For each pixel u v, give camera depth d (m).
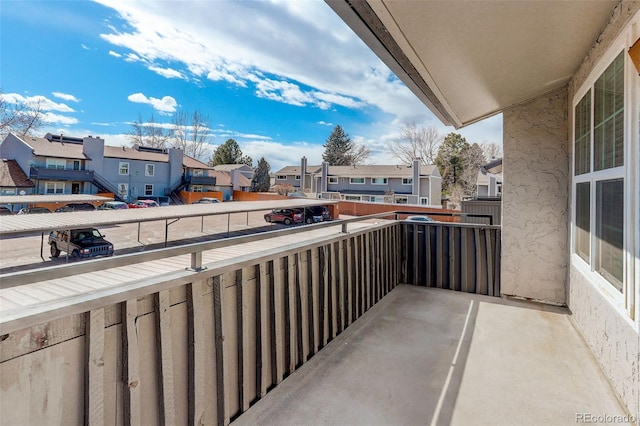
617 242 2.07
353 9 1.81
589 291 2.66
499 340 2.78
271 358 2.12
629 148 1.85
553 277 3.66
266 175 38.34
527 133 3.77
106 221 7.19
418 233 4.41
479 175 28.02
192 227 16.34
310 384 2.14
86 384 1.17
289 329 2.25
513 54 2.51
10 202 11.16
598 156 2.44
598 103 2.43
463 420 1.79
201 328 1.60
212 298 1.70
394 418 1.81
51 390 1.08
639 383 1.71
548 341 2.76
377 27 2.01
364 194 30.95
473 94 3.32
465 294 4.03
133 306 1.31
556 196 3.63
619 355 1.99
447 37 2.15
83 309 1.13
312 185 35.28
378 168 32.16
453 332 2.94
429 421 1.78
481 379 2.20
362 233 3.36
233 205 14.59
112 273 4.93
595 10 1.96
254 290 2.00
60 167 23.25
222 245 1.74
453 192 30.52
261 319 2.00
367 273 3.47
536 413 1.86
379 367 2.35
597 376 2.23
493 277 3.99
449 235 4.23
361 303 3.32
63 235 9.61
